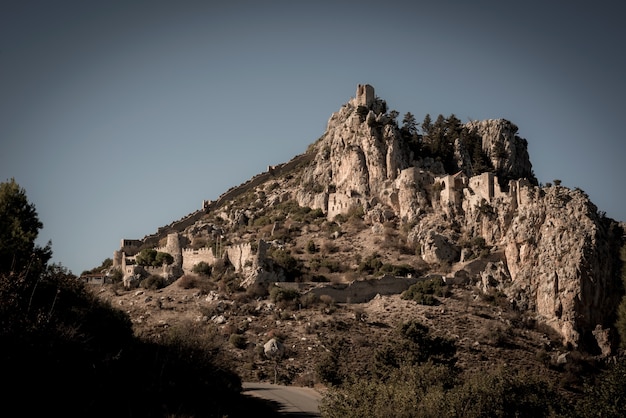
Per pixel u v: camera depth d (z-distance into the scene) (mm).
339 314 130250
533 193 153625
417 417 73875
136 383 69750
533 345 126125
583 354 126062
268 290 137375
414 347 106250
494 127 191750
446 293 138250
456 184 164125
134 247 183750
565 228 143000
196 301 134250
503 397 76938
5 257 81188
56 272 84188
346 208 174625
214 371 82500
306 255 158625
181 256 155875
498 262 147625
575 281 134875
